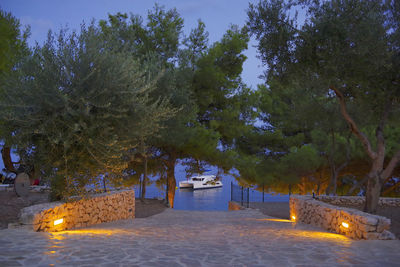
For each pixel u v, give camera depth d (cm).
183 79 1827
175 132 1742
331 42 972
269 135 2595
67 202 895
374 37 945
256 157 2420
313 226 1148
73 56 866
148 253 534
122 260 474
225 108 2278
